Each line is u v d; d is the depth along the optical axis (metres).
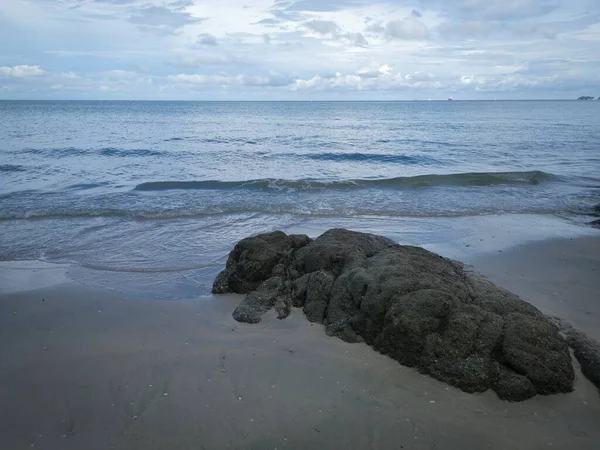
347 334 6.93
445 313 6.29
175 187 18.72
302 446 4.98
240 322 7.59
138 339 7.11
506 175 20.52
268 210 15.12
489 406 5.60
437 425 5.28
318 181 19.19
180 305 8.25
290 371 6.21
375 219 14.24
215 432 5.16
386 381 6.00
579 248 11.46
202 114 79.69
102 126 49.62
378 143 35.16
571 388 5.79
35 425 5.31
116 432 5.19
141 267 10.18
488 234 12.69
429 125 55.47
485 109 115.44
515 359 5.88
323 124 56.09
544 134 43.06
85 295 8.67
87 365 6.42
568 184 19.88
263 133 42.84
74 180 19.77
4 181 19.28
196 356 6.59
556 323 7.16
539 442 5.07
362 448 4.97
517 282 9.21
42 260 10.64
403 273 7.08
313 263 8.32
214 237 12.34
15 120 58.81
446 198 17.20
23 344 6.98
